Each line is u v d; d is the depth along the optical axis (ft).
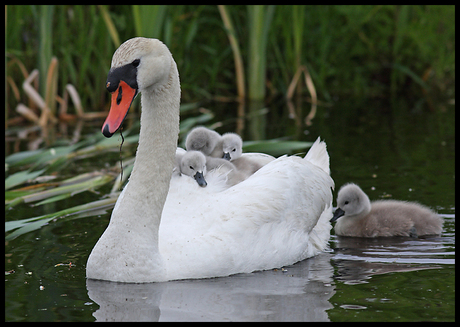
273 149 42.04
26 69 60.39
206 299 23.36
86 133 52.85
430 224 32.53
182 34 66.03
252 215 26.91
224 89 71.92
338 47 71.46
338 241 32.48
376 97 69.46
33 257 27.94
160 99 25.18
